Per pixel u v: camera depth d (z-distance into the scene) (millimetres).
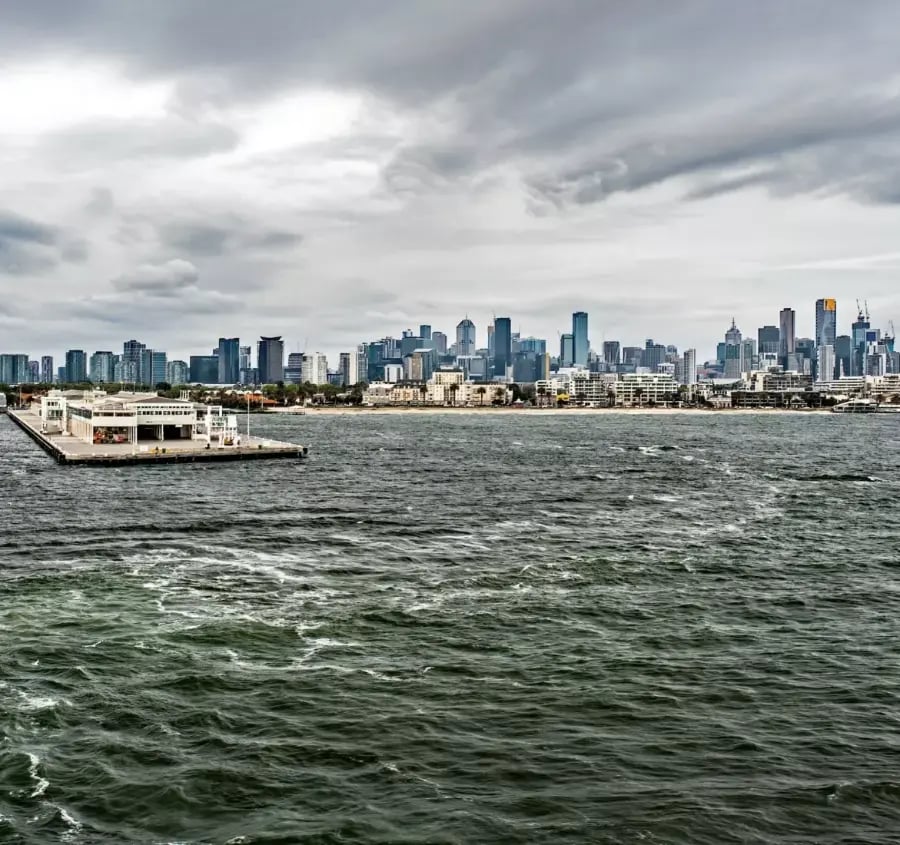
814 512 116938
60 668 53188
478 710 47562
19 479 153750
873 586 75375
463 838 35406
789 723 46188
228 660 54812
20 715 46438
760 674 53219
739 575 78688
